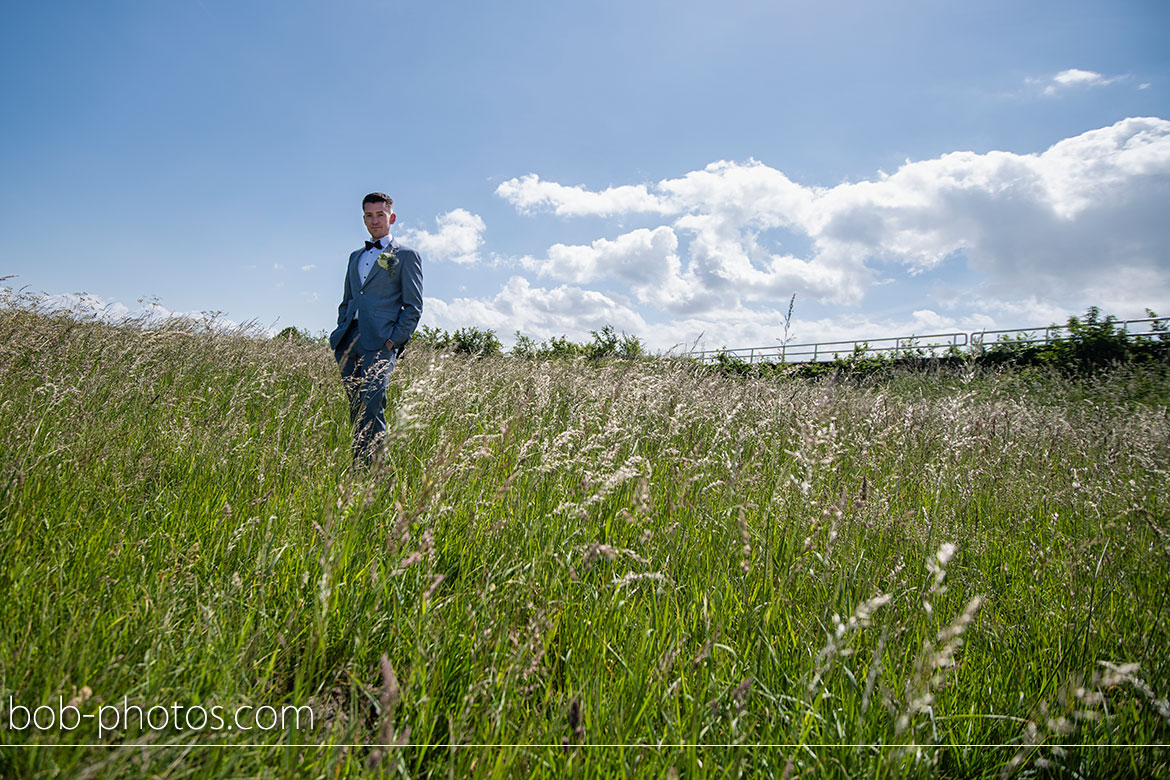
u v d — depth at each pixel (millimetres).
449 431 3967
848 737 1778
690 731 1645
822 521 2719
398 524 2141
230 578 2189
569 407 4988
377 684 1944
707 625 2102
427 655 1896
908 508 3354
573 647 2119
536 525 2688
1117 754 1855
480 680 1758
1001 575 3080
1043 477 4398
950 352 17312
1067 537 3318
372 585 2096
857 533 2773
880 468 4281
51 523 2449
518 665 1737
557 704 1822
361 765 1565
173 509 2805
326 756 1494
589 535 2689
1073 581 2691
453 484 2855
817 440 3096
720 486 3332
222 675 1716
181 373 5605
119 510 2688
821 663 1996
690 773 1552
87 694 1466
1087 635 2297
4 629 1736
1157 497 3783
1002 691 2158
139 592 2055
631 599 2438
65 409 3682
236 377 6000
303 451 3607
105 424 3719
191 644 1860
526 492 3037
